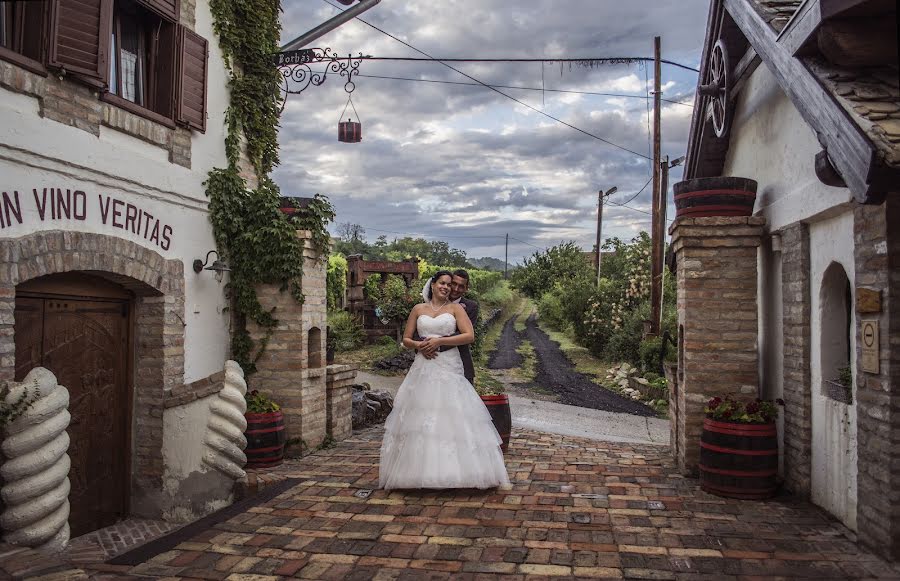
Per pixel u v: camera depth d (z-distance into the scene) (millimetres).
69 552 4441
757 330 6535
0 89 4422
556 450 7668
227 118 7133
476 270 44281
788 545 4465
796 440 5621
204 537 4684
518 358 19250
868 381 4293
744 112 7281
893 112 3531
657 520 5016
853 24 3896
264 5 7629
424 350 5883
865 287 4281
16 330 4918
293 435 7273
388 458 5875
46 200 4770
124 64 5977
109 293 5836
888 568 4027
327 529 4840
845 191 4574
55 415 4188
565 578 3951
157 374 6070
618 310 19156
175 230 6297
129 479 6031
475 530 4805
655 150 16656
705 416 6191
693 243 6340
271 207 7121
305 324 7379
